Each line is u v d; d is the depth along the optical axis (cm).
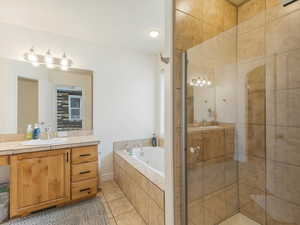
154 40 258
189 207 134
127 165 218
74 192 201
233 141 160
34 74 228
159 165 287
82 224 167
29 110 225
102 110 274
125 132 295
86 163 210
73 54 249
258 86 146
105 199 215
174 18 126
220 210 152
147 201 165
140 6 175
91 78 265
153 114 324
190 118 134
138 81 307
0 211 169
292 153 128
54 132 242
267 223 143
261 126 145
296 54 123
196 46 137
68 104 251
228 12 164
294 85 125
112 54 282
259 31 143
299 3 120
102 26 216
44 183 183
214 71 146
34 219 173
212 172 147
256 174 150
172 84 128
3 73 208
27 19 199
